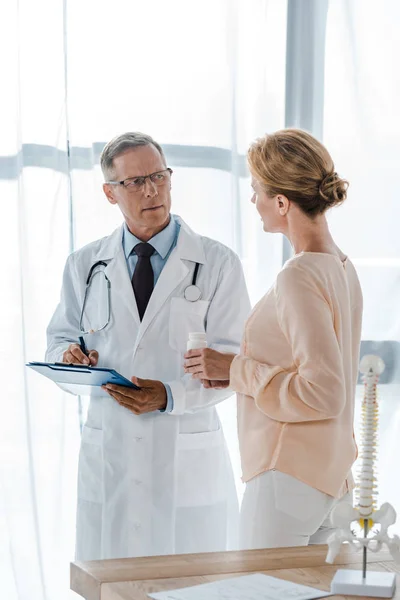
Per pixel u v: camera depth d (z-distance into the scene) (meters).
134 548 2.15
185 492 2.18
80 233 2.59
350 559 1.41
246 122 2.74
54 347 2.29
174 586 1.26
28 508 2.59
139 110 2.64
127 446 2.17
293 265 1.66
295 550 1.46
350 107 2.79
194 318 2.20
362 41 2.79
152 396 2.09
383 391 2.85
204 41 2.68
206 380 2.06
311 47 2.76
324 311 1.62
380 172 2.82
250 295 2.73
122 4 2.62
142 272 2.23
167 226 2.27
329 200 1.71
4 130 2.56
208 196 2.69
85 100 2.60
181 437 2.19
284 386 1.63
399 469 2.83
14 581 2.59
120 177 2.16
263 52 2.72
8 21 2.55
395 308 2.84
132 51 2.63
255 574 1.32
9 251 2.58
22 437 2.59
